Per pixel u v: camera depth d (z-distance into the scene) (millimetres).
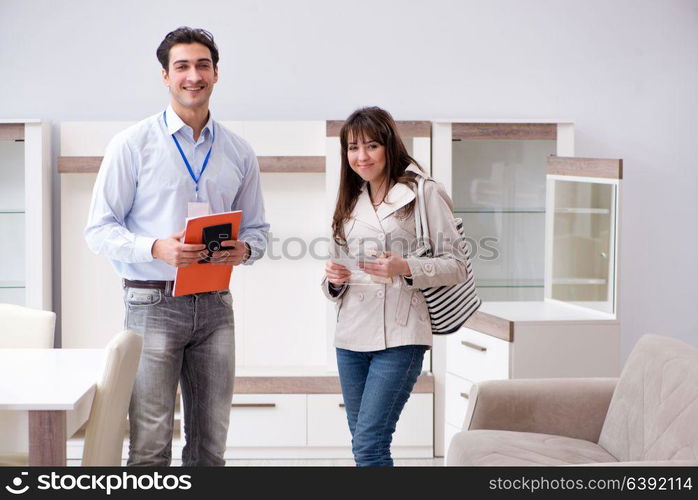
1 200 4805
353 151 3092
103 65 4961
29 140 4625
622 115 5160
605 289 4105
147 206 3160
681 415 2732
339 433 4695
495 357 4059
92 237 3109
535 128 4801
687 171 5207
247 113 5020
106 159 3141
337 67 5035
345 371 3158
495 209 4934
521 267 4953
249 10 4984
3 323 3443
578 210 4332
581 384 3316
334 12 5012
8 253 4816
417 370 3102
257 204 3465
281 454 4711
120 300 4773
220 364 3234
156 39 4969
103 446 2664
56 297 4941
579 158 4305
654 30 5145
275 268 4836
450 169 4773
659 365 2955
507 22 5078
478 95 5094
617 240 4012
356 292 3102
